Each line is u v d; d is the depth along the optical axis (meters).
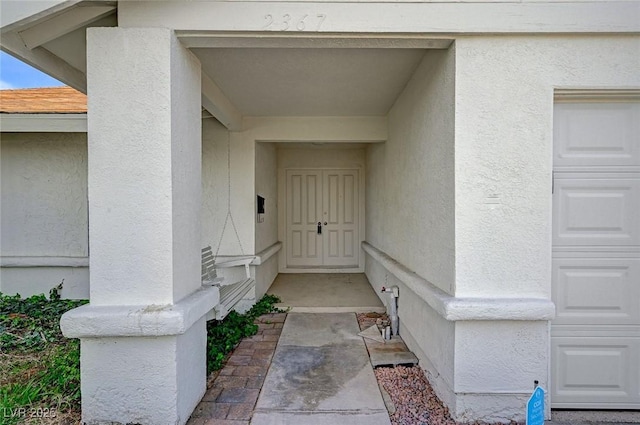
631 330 2.53
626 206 2.53
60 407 2.44
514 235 2.44
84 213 5.47
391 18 2.36
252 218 5.14
